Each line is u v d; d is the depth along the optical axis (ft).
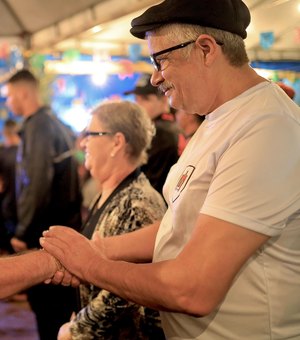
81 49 14.55
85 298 6.15
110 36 13.82
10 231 14.39
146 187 6.31
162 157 9.37
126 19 11.84
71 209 10.74
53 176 10.45
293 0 9.47
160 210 6.11
